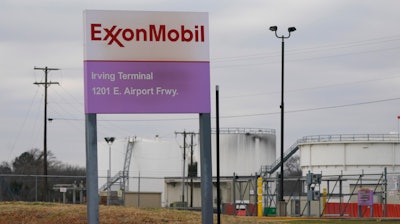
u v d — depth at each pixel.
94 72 44.59
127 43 45.12
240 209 113.12
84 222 56.78
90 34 44.69
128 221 56.66
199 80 45.88
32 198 124.94
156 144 178.50
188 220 58.72
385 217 96.44
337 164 142.62
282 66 103.56
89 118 44.28
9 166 193.38
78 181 185.38
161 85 45.41
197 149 179.75
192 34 45.88
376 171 140.00
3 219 57.88
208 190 45.94
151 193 110.81
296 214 111.00
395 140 140.50
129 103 44.97
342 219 82.56
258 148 171.38
